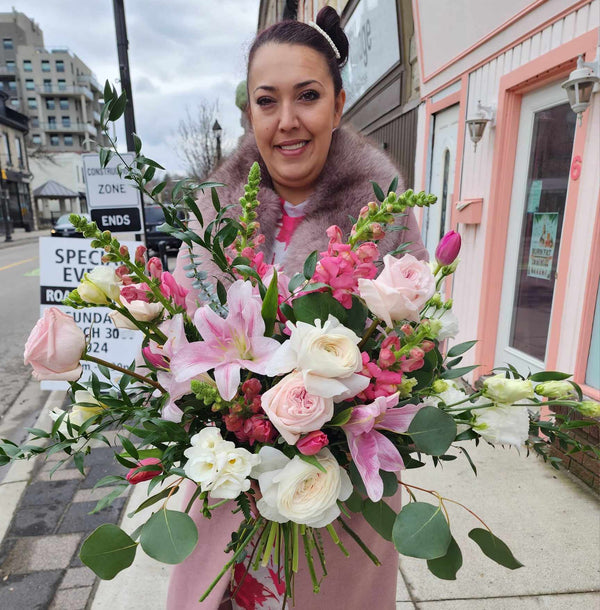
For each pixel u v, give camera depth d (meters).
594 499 2.35
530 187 3.12
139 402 0.81
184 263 1.07
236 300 0.65
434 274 0.79
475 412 0.69
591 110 2.39
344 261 0.67
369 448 0.66
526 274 3.19
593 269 2.43
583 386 2.51
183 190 0.80
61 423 0.76
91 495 2.54
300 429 0.59
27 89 62.66
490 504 2.34
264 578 1.01
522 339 3.27
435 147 4.38
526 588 1.87
